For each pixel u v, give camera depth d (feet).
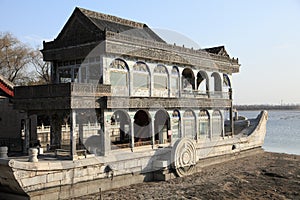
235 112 169.17
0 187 77.51
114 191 87.86
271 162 135.64
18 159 83.05
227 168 121.60
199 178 104.99
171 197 84.79
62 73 103.19
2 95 115.85
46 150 98.02
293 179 107.45
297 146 207.72
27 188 72.54
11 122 116.57
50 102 85.71
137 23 115.44
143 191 88.84
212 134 132.77
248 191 93.09
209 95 130.41
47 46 102.27
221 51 139.03
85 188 83.25
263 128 160.25
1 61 180.75
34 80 195.31
